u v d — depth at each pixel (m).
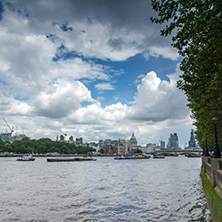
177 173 67.38
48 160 164.00
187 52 18.34
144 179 51.06
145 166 110.94
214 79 19.39
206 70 16.88
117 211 22.94
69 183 44.22
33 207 24.73
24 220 20.33
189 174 63.81
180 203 26.03
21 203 26.55
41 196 30.64
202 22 13.55
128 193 32.56
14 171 76.12
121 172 72.81
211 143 60.59
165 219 20.09
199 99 24.25
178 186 39.34
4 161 161.75
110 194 31.88
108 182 45.75
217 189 19.45
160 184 42.06
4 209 23.95
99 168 95.81
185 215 21.11
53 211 23.14
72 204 25.95
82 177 56.38
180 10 14.27
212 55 16.30
